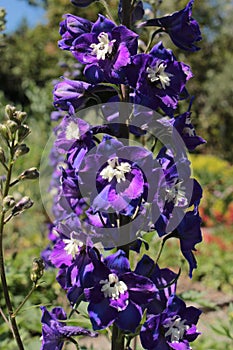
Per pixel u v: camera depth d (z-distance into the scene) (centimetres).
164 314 53
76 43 53
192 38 58
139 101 54
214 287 191
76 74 138
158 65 53
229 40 506
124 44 52
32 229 198
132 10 58
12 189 205
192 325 55
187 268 195
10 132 57
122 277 52
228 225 297
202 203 303
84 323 59
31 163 229
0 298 123
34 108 214
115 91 57
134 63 52
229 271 201
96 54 53
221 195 319
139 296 52
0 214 58
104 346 112
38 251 163
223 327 94
